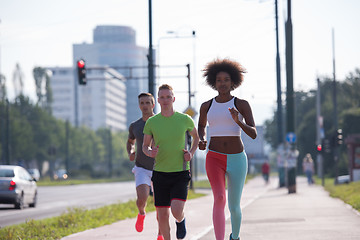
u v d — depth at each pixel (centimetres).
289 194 4178
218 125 1155
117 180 13000
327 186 5222
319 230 1656
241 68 1170
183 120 1207
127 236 1712
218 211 1147
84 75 4466
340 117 11950
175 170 1201
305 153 13325
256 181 9631
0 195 3438
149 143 1219
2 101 14662
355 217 2041
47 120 16738
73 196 5212
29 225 2102
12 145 14488
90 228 2033
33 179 3844
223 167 1155
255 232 1653
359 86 13850
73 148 17300
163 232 1221
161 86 1209
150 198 3256
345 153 10456
